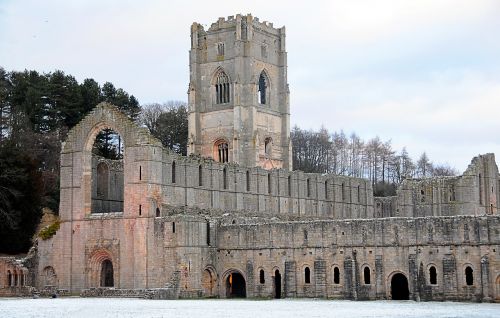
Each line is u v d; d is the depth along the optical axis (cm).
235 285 17175
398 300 14912
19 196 17475
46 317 10669
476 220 14300
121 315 10988
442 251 14538
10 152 17800
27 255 17288
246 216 18288
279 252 16050
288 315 10981
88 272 16488
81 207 16700
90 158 16875
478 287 14200
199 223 16150
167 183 16450
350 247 15375
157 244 15838
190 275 15825
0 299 15175
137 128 16200
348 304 13688
